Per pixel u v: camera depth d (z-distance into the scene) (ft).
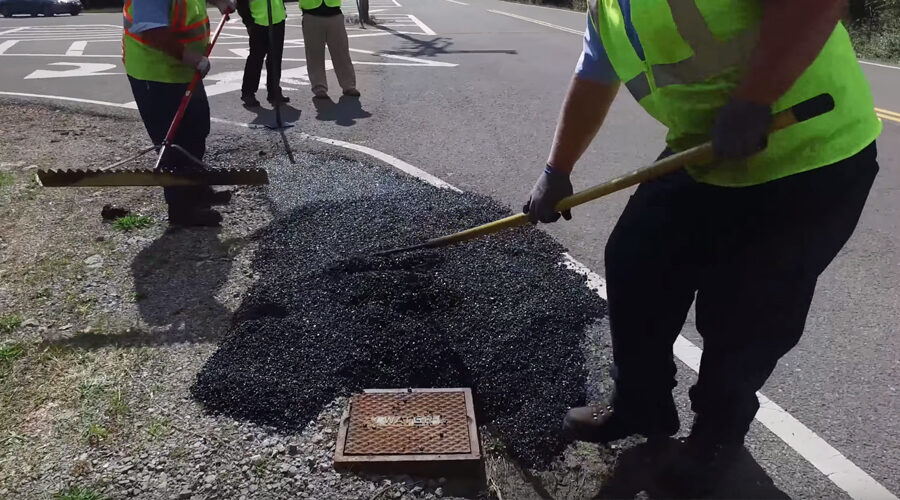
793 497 7.83
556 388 9.21
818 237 6.60
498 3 90.17
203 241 13.56
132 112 23.86
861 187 6.52
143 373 9.62
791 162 6.33
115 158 18.65
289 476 7.94
